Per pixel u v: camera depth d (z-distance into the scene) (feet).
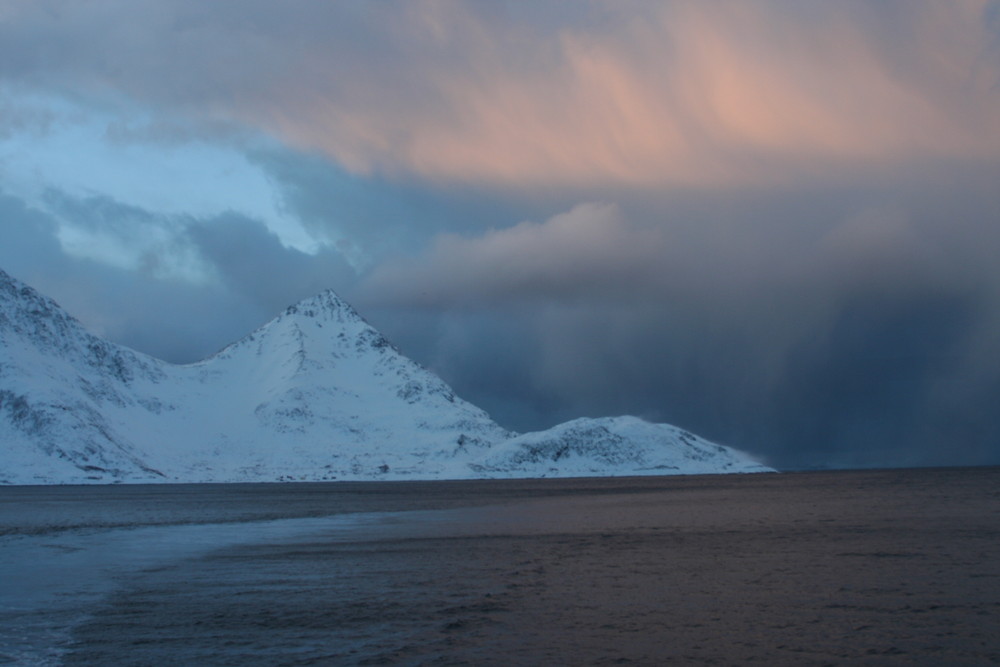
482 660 95.35
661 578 151.33
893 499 415.03
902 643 101.60
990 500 395.96
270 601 132.16
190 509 412.16
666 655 97.09
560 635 106.63
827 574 152.66
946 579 145.48
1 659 97.86
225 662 95.45
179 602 132.36
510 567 168.96
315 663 94.73
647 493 549.95
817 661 94.53
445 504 445.37
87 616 121.80
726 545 204.74
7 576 164.86
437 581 151.12
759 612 119.44
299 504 460.96
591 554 189.88
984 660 94.53
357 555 194.49
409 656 97.19
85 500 523.70
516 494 577.43
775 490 568.82
